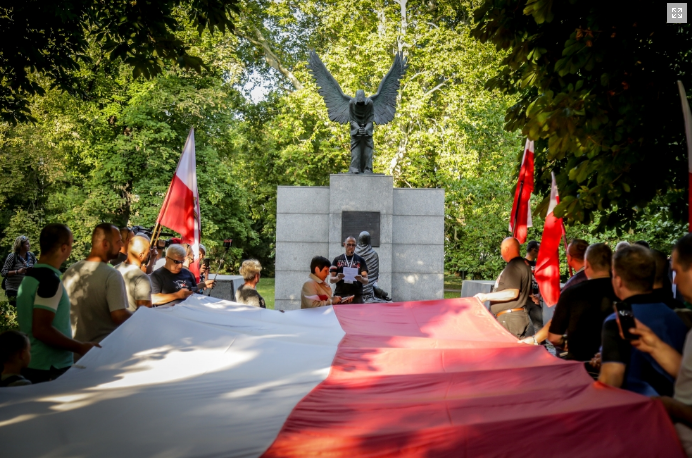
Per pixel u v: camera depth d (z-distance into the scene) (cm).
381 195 1655
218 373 462
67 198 3072
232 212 3597
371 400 390
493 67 2548
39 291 468
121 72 2564
